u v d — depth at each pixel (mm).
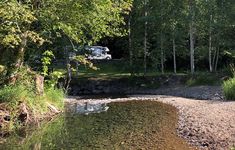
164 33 45031
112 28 29203
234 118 18938
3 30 20438
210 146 14531
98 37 28297
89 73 47312
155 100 30969
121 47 56125
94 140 16344
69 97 36312
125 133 17609
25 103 20391
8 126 18625
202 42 48438
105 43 59562
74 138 16859
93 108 26516
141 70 46844
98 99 33750
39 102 22016
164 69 50938
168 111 24297
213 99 31328
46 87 24953
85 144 15688
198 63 49656
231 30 44344
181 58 50719
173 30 44406
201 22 44344
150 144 15383
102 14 25984
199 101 29078
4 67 21125
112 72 49188
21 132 18391
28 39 23625
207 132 16422
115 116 22688
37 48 28078
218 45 45281
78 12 24875
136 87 41688
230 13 43250
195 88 38188
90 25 26391
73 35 25438
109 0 25891
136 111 24703
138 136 16922
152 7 45281
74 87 40625
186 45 48750
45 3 23531
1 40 20094
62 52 35000
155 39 45906
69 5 24234
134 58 47781
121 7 27734
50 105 23312
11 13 19344
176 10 43781
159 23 44344
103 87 41500
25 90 20875
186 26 44531
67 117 22391
